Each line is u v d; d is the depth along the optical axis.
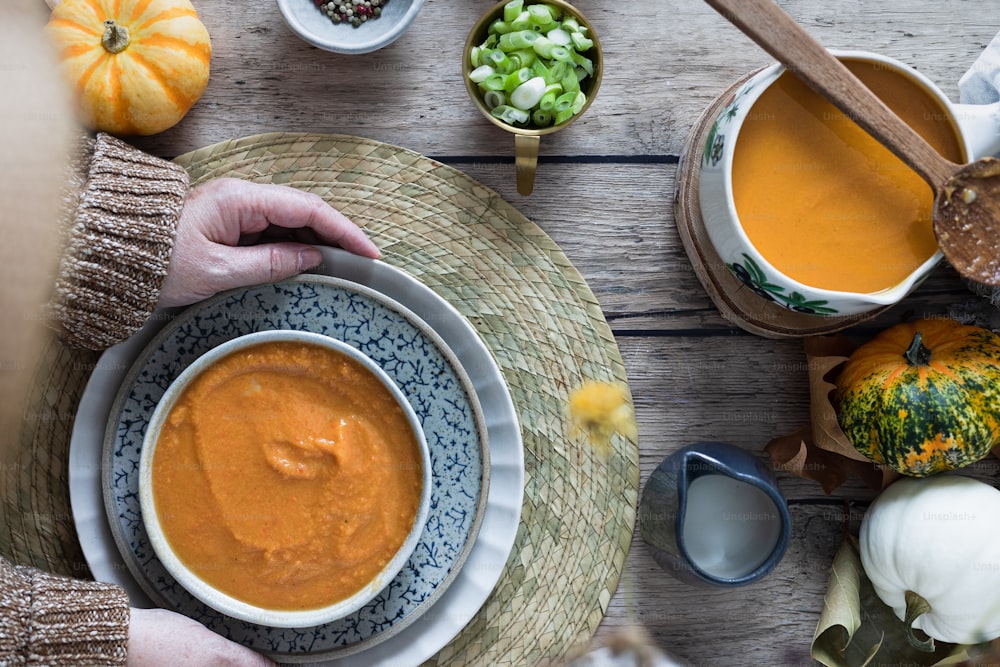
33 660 0.62
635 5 0.73
